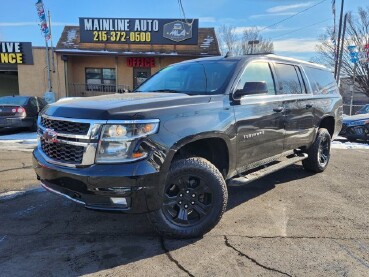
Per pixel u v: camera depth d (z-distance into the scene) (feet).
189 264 10.69
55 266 10.48
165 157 10.93
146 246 11.78
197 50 69.05
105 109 10.70
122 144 10.45
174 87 15.10
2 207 15.14
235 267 10.54
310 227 13.47
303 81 19.13
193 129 11.66
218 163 13.71
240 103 13.67
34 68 70.69
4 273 10.05
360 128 37.24
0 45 70.08
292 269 10.46
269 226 13.51
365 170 22.98
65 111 11.29
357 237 12.65
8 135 39.83
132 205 10.61
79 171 10.62
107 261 10.81
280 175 21.15
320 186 18.97
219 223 13.69
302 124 18.38
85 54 68.03
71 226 13.28
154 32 67.87
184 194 12.09
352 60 78.43
